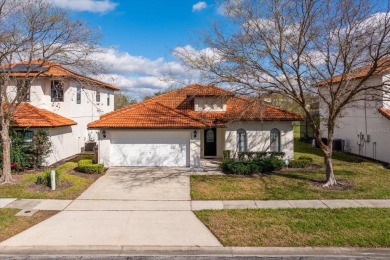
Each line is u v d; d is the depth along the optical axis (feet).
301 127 110.73
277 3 43.75
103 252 25.99
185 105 75.36
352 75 49.47
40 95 71.92
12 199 40.22
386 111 64.49
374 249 26.21
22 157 58.18
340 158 71.97
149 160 62.90
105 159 62.08
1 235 28.89
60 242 27.50
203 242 27.61
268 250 26.16
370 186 46.06
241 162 57.77
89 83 61.93
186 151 62.95
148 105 70.79
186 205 38.65
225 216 34.04
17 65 68.69
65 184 47.03
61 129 72.74
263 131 68.23
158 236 28.94
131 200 40.86
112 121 62.64
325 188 45.34
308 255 25.39
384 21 39.88
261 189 45.27
